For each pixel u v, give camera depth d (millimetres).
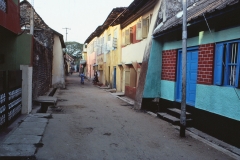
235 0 5297
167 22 9453
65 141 5637
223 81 6191
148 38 10531
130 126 7324
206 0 9062
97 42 28875
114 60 19453
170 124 7621
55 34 19844
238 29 5656
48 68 16094
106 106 11219
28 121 7098
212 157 4965
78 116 8602
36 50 10055
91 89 20234
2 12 6562
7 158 4410
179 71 8648
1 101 5953
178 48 8508
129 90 14320
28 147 4934
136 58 13234
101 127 7117
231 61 6027
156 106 9977
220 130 6145
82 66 49312
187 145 5660
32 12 11938
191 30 7676
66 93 16500
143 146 5523
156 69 9852
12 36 8297
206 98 6766
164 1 9727
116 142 5750
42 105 10219
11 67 8305
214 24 6465
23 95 8047
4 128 6266
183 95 6223
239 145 5484
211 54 6594
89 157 4758
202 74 6984
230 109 5824
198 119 7141
